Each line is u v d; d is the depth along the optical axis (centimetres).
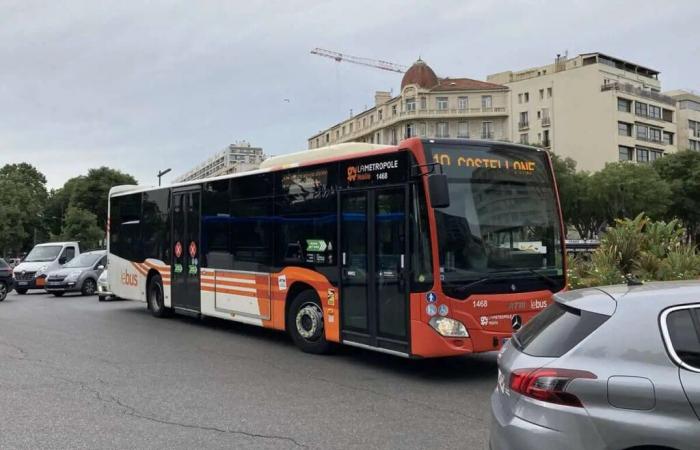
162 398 677
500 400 377
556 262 821
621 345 341
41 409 630
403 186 771
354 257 849
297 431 559
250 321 1070
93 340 1088
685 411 318
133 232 1512
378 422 588
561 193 5644
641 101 8812
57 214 9056
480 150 793
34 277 2448
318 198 921
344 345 948
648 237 1336
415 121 9912
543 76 9112
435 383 757
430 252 739
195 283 1241
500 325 757
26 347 1010
